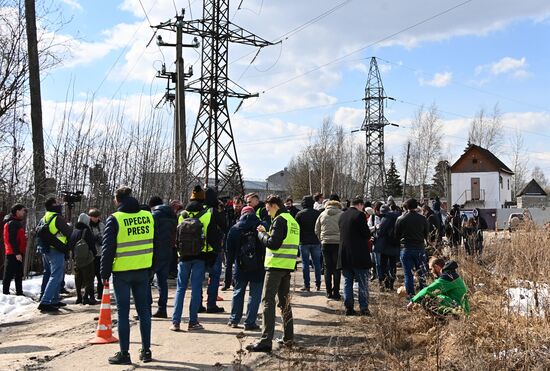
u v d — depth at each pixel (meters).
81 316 10.02
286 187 88.62
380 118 61.88
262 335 7.39
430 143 67.56
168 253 9.62
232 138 27.39
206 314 9.82
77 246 10.92
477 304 7.79
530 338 6.21
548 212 40.00
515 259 9.57
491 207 62.66
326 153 70.19
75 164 15.57
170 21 23.31
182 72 23.08
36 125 15.16
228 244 8.52
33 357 7.23
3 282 11.76
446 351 6.48
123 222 6.80
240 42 28.12
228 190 27.17
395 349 6.85
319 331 8.49
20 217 11.91
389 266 12.16
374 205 14.59
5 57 14.63
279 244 7.31
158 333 8.38
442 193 76.62
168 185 19.17
